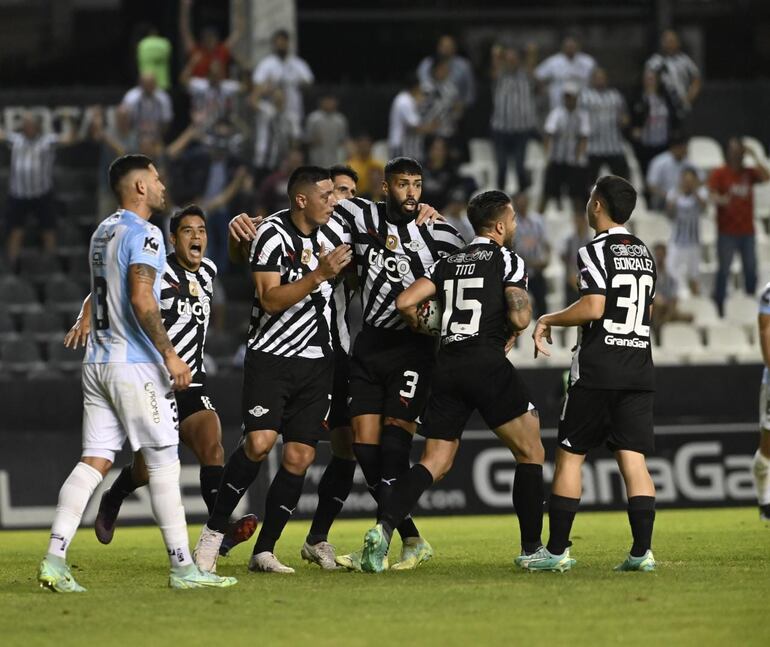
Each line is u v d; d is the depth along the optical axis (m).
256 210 61.81
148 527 44.62
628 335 24.88
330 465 28.08
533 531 26.00
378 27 82.75
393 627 19.19
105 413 23.47
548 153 64.75
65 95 70.56
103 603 21.72
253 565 26.20
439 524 43.09
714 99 74.88
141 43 69.25
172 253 28.28
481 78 80.81
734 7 84.25
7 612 20.86
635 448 25.14
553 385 54.47
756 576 24.52
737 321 63.47
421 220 26.70
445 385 25.44
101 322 23.25
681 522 40.25
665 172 66.62
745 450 48.41
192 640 18.30
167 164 61.44
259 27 71.56
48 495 46.34
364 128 72.31
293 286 24.77
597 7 83.50
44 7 81.44
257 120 63.53
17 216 63.69
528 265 60.50
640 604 21.08
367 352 26.59
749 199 63.34
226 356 59.84
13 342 60.31
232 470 25.56
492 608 20.80
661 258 62.38
